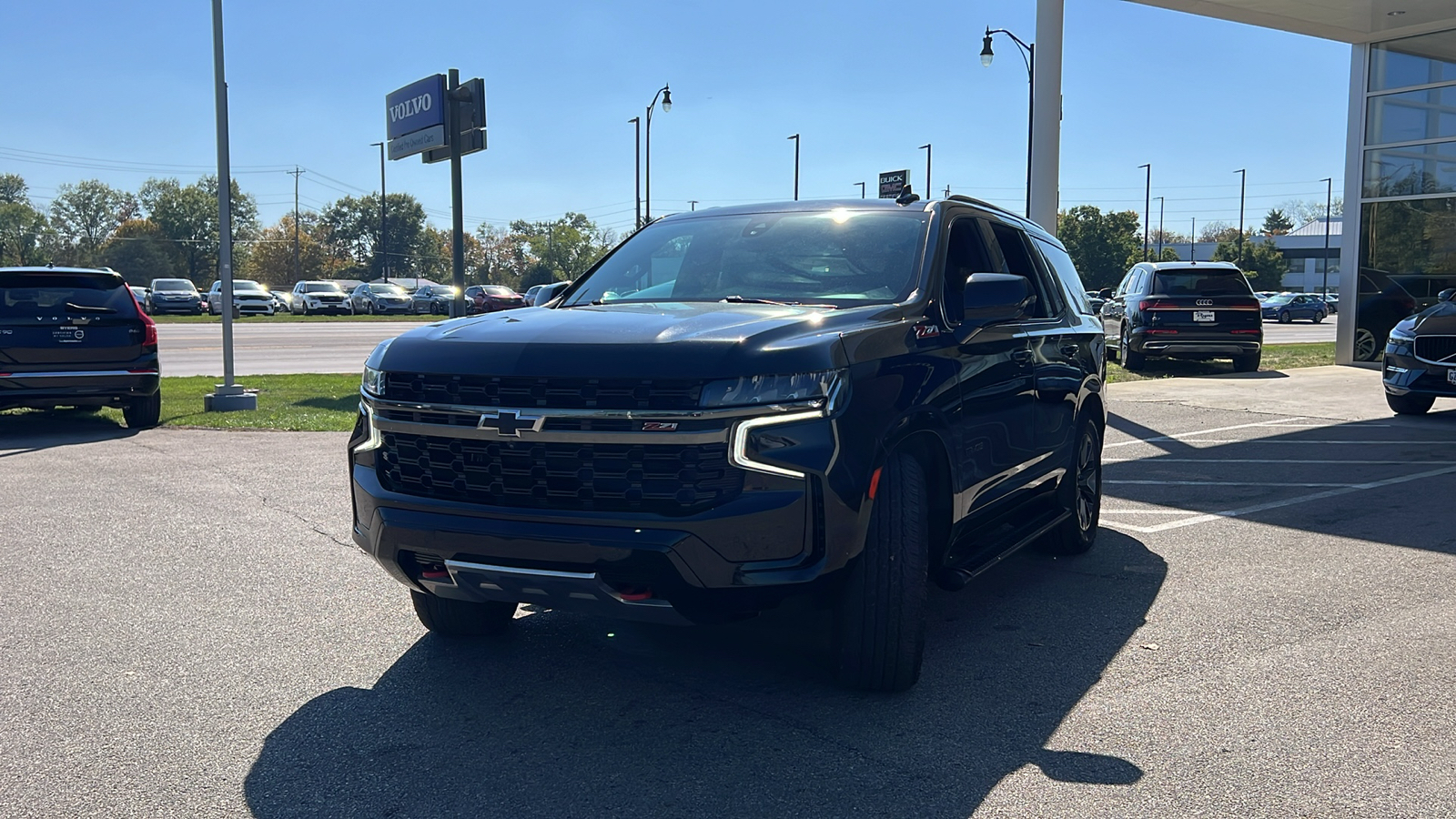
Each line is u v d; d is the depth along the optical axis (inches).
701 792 122.1
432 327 157.9
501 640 178.1
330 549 239.6
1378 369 748.0
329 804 120.0
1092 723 141.0
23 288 423.5
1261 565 224.5
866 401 138.1
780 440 129.9
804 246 180.5
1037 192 623.8
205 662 167.3
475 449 138.2
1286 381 661.3
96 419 492.7
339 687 156.4
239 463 357.7
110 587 209.3
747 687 155.4
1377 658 165.5
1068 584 211.5
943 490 160.4
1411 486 311.3
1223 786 122.3
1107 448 402.6
